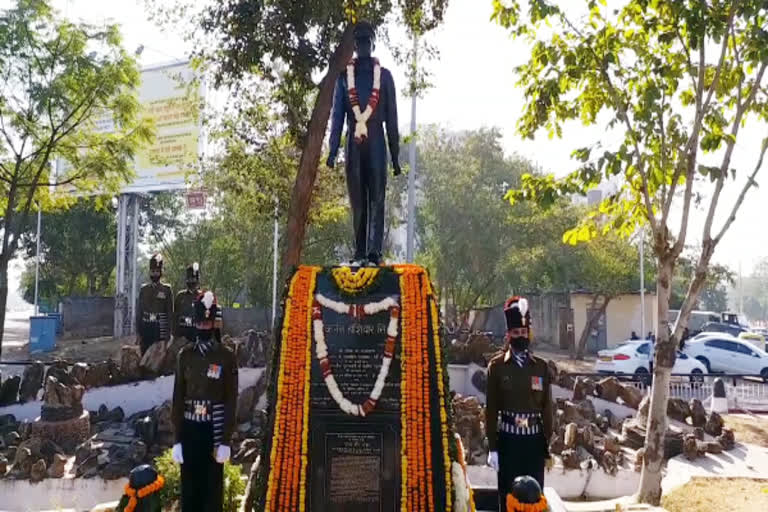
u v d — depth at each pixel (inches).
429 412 215.6
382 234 261.3
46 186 730.8
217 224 1186.0
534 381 233.5
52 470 409.7
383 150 261.3
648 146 371.2
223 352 238.1
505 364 236.5
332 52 501.0
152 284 554.6
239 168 600.1
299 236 474.6
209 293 241.0
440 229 1170.6
